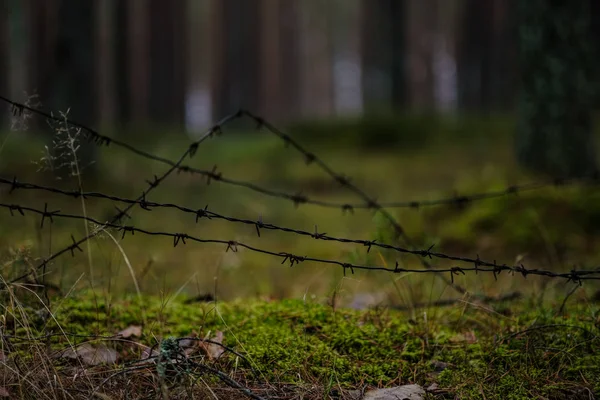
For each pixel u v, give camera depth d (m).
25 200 7.09
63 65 8.85
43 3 21.33
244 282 4.16
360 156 12.73
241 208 7.75
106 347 2.30
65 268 3.11
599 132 11.26
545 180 6.58
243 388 1.89
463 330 2.66
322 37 43.31
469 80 23.58
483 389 2.13
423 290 3.37
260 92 25.48
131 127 17.61
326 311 2.71
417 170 10.67
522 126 7.23
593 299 3.09
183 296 3.04
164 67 22.41
